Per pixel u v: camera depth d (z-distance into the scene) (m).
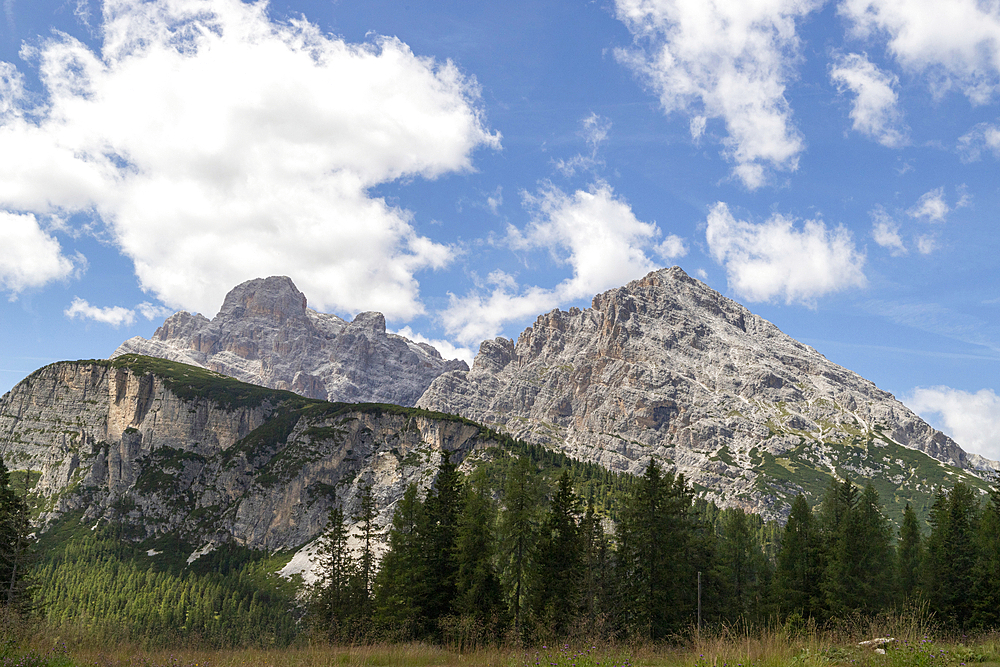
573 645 26.34
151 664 24.28
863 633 23.72
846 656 20.64
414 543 64.56
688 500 65.44
